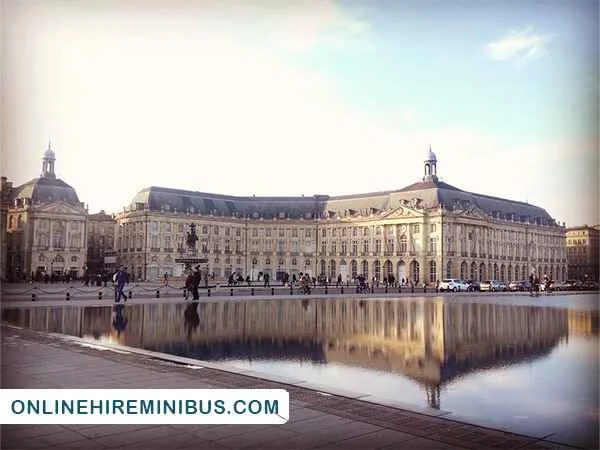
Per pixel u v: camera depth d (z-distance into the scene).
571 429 9.09
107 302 38.59
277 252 132.50
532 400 11.15
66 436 8.48
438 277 109.81
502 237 122.50
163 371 12.88
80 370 12.97
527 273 125.94
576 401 10.98
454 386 12.43
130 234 124.31
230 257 130.75
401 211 116.50
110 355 15.10
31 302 37.28
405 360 15.77
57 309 32.38
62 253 103.38
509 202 130.12
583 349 17.77
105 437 8.44
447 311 33.94
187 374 12.56
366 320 27.53
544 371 14.16
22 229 99.81
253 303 40.41
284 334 21.62
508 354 16.88
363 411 9.77
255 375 12.45
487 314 31.62
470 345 18.77
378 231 121.44
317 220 131.12
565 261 114.19
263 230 133.38
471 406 10.69
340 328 23.80
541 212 135.38
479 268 117.19
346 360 15.73
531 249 127.56
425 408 10.03
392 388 12.23
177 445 8.12
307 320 27.34
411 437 8.47
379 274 120.44
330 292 62.38
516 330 23.19
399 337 20.84
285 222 132.38
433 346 18.50
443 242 110.25
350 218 126.19
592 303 42.25
